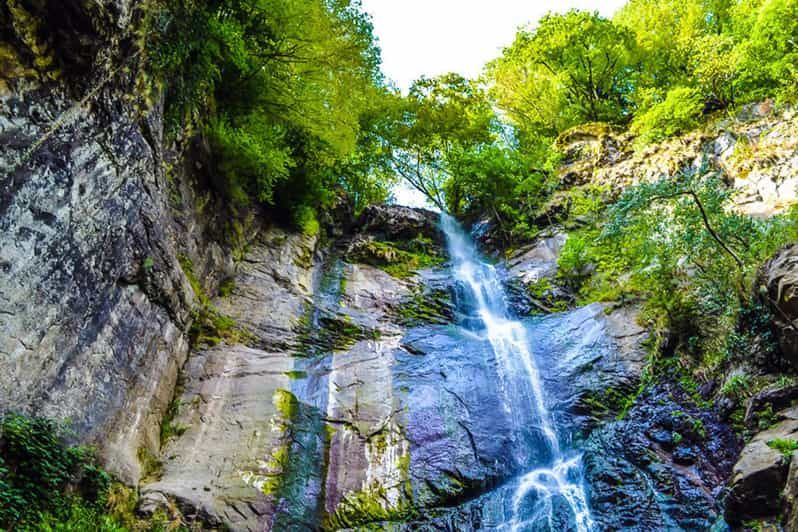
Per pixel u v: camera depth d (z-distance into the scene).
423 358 12.17
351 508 8.16
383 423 9.81
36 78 5.64
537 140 23.66
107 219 6.99
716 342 9.65
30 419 5.45
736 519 6.42
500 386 11.46
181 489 7.16
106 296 7.02
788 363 7.91
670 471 8.27
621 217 10.73
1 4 5.20
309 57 11.50
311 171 15.69
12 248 5.29
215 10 10.18
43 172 5.74
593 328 12.58
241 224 13.39
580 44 23.48
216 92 11.82
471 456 9.48
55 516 5.33
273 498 7.74
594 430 9.93
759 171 14.29
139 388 7.79
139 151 7.76
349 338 12.45
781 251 8.33
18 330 5.34
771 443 6.62
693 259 10.28
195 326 10.23
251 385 9.76
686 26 21.66
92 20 6.10
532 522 8.41
